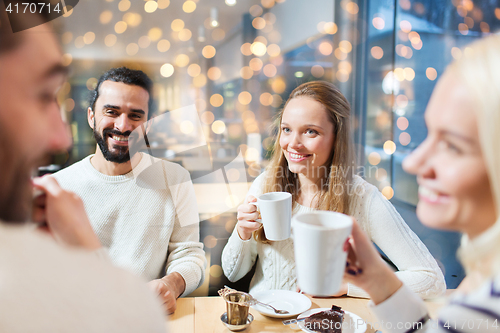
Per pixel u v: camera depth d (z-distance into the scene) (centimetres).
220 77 475
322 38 321
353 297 96
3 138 25
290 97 112
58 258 23
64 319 20
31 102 26
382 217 110
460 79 35
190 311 88
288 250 113
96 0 400
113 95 122
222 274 143
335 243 41
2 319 19
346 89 311
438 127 37
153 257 123
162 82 458
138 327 23
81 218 44
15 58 25
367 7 299
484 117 32
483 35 237
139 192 126
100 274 24
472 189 35
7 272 21
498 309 33
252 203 107
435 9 252
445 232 242
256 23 413
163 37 442
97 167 129
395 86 277
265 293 97
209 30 450
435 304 89
